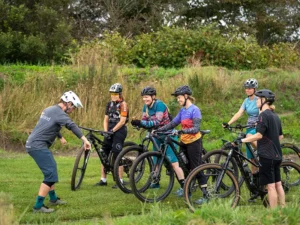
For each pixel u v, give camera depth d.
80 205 8.22
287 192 9.26
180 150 8.59
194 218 6.28
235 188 8.00
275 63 21.84
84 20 30.53
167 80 17.25
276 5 37.16
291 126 15.99
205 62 20.27
